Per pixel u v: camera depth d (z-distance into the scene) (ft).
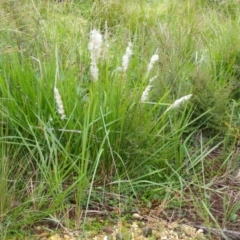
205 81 4.24
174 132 3.62
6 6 4.78
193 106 4.10
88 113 3.23
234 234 3.10
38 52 3.98
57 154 3.37
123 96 3.56
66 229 3.01
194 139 4.03
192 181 3.43
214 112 4.09
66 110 3.47
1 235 2.89
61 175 3.31
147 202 3.31
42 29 4.74
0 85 3.57
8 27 4.50
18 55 4.05
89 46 3.36
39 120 3.26
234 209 3.26
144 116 3.53
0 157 3.27
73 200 3.24
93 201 3.27
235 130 4.00
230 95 4.53
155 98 4.02
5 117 3.45
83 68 3.95
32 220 3.01
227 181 3.64
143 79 3.59
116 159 3.43
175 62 4.47
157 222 3.15
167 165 3.53
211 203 3.40
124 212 3.23
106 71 3.56
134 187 3.39
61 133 3.42
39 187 3.14
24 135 3.46
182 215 3.25
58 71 3.64
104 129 3.31
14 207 3.06
